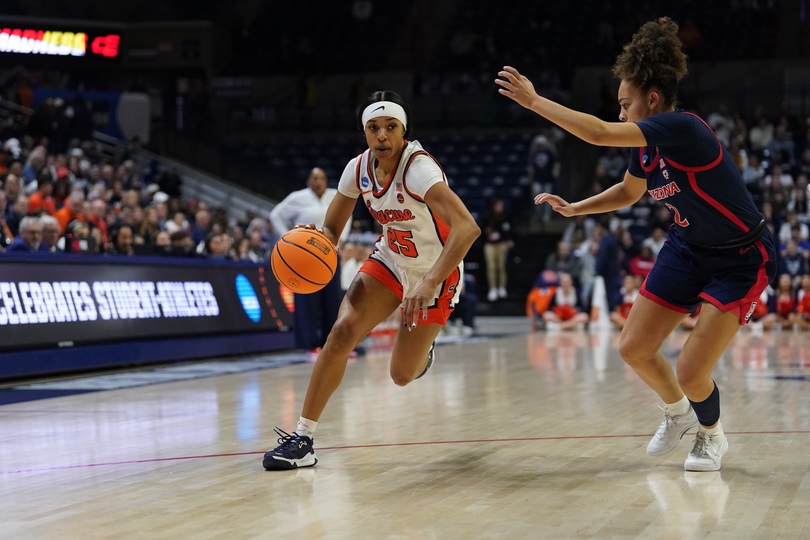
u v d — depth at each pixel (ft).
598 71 83.82
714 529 11.86
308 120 85.97
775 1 84.43
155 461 16.80
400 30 91.56
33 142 62.28
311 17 93.97
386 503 13.42
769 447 17.61
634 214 71.10
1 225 35.17
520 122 82.17
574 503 13.35
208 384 29.58
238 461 16.70
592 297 60.34
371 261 16.52
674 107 15.02
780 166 67.82
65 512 13.08
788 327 55.57
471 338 52.49
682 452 17.20
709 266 14.97
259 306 41.93
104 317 32.71
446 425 20.76
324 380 16.11
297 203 36.29
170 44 86.43
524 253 74.28
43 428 20.84
